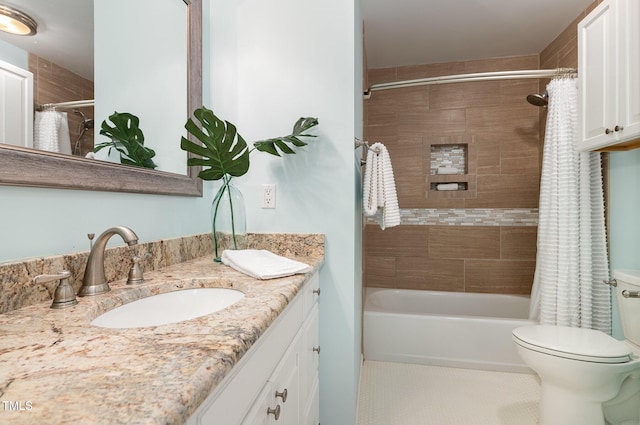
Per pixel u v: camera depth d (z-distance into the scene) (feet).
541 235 6.54
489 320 6.86
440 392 6.00
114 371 1.27
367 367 7.03
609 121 4.92
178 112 4.08
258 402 2.04
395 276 9.54
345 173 4.48
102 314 2.28
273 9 4.65
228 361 1.41
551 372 4.45
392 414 5.34
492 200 8.94
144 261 3.28
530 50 8.62
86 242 2.76
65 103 2.54
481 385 6.24
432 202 9.30
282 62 4.62
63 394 1.10
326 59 4.50
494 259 8.94
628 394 4.61
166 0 3.85
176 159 4.03
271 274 3.01
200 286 3.05
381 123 9.62
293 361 2.90
